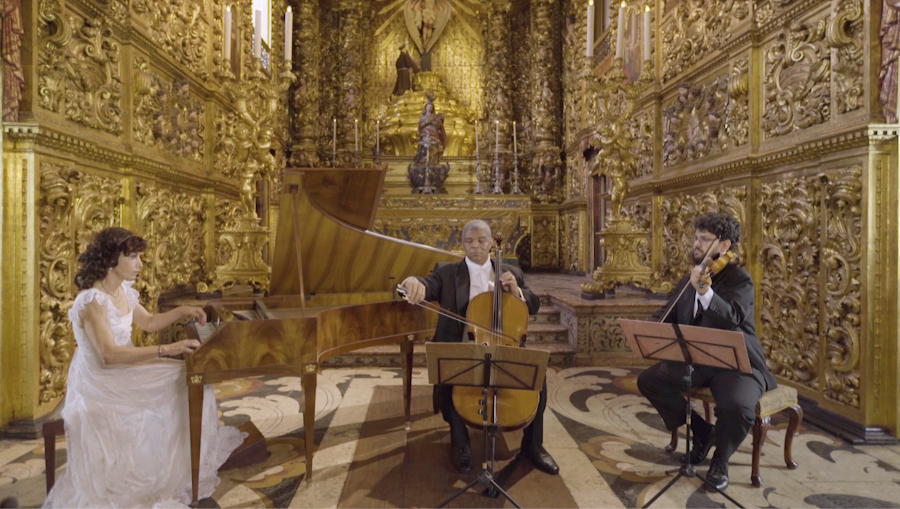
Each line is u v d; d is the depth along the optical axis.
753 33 4.70
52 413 3.61
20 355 3.40
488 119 12.02
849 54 3.63
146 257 5.01
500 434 3.62
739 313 2.94
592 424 3.79
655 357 2.87
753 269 4.64
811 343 3.94
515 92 12.16
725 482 2.77
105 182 4.34
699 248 3.05
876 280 3.38
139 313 2.99
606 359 5.47
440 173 9.79
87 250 2.63
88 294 2.53
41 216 3.50
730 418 2.74
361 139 11.84
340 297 4.19
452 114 11.74
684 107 6.11
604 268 5.82
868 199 3.39
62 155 3.72
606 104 5.63
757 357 2.99
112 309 2.62
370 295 4.22
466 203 8.93
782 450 3.32
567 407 4.17
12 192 3.36
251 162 5.79
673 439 3.28
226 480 2.90
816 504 2.62
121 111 4.68
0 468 2.99
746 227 4.71
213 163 6.86
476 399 2.75
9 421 3.43
